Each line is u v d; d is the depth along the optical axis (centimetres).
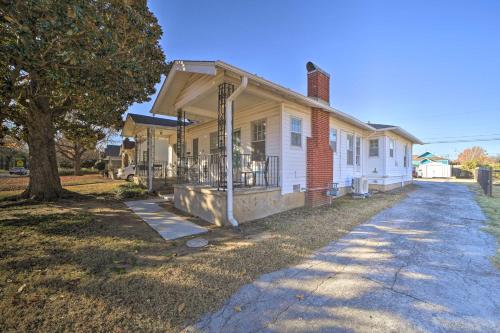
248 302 232
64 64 399
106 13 459
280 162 655
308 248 376
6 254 346
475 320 203
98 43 389
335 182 893
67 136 1234
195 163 888
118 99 628
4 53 332
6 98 475
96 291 247
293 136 693
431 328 192
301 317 209
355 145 1062
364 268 307
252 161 754
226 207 512
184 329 193
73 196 920
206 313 214
